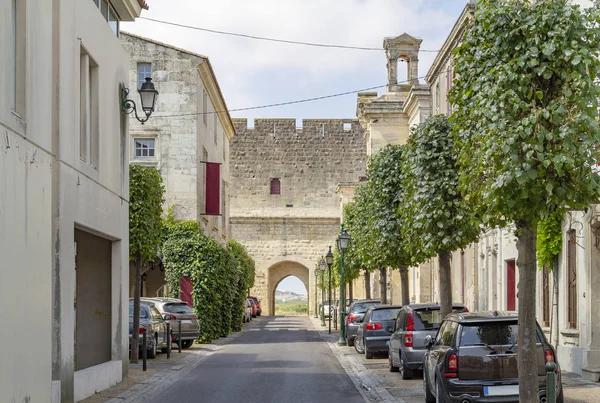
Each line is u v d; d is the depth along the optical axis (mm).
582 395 14555
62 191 13914
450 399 12320
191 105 37219
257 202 73375
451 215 19016
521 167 10602
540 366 12211
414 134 19875
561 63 11008
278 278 75000
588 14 11273
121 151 19094
